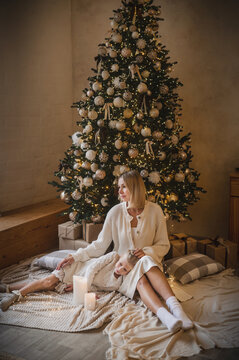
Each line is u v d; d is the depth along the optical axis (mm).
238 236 3484
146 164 3043
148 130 2967
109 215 2803
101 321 2338
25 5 3932
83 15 4438
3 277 3066
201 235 4180
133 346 2061
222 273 3084
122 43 3049
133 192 2654
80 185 3135
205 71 3883
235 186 3438
